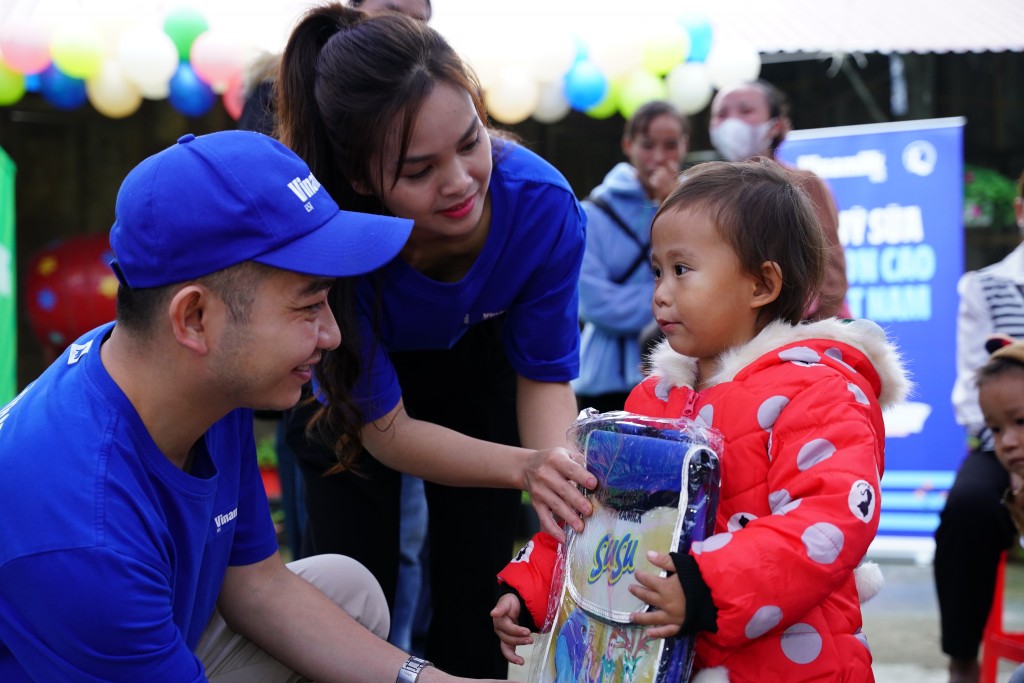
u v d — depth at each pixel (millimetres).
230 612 2102
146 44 5281
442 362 2588
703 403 1927
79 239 7137
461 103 2006
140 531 1646
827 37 5473
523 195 2295
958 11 5695
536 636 2084
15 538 1596
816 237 1978
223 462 1950
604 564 1820
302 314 1726
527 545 2131
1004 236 7832
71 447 1646
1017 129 8273
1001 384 2814
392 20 2045
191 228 1639
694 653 1764
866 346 1929
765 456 1821
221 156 1689
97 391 1701
